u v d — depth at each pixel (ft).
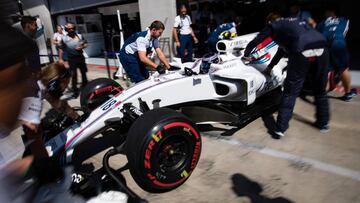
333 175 9.36
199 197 8.86
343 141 11.50
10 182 2.99
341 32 14.73
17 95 2.80
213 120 12.54
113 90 14.02
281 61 15.26
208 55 13.33
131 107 10.01
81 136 9.57
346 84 15.37
